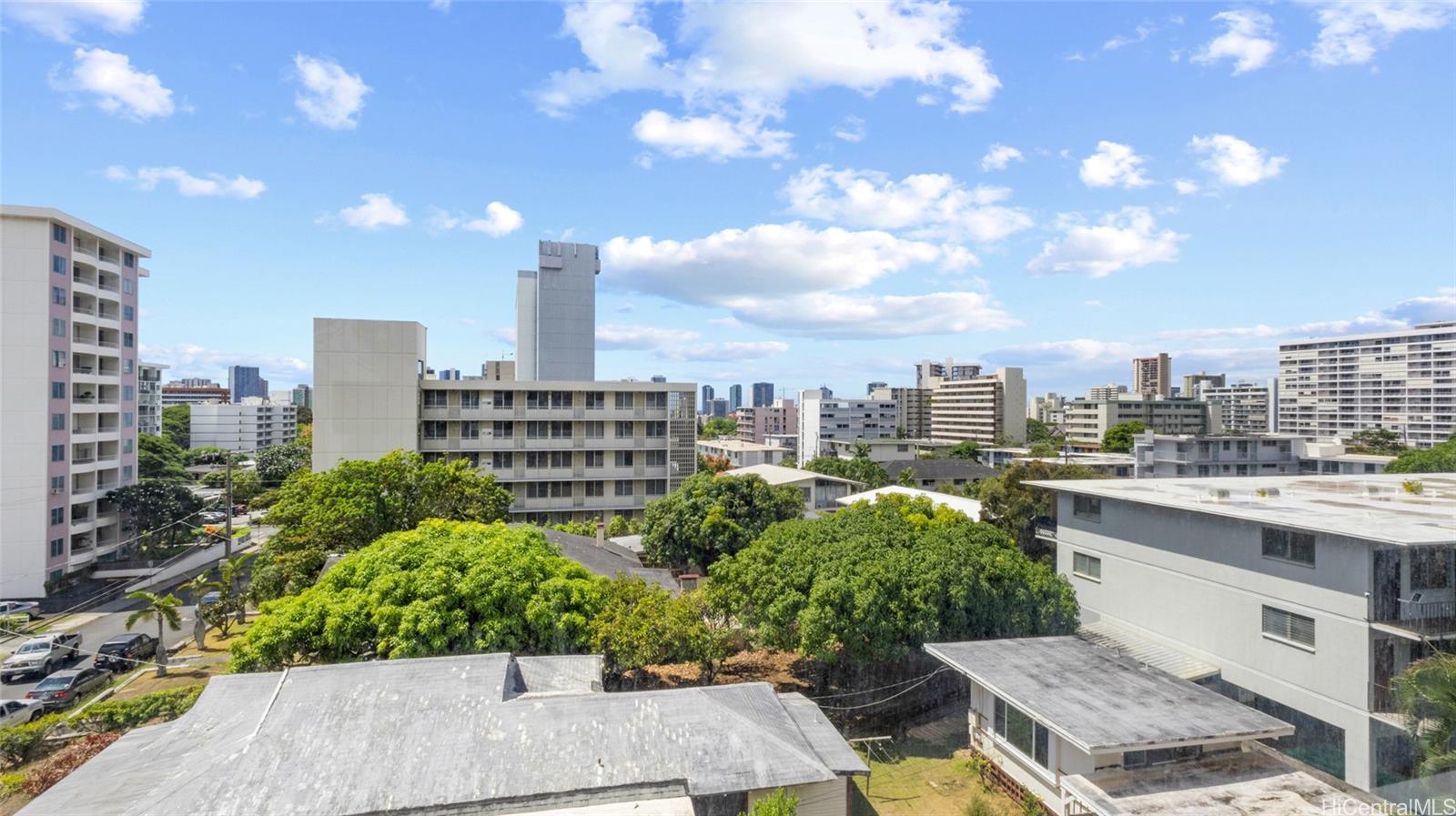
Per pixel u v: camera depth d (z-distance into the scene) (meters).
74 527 45.69
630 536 44.62
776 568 22.70
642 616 20.58
